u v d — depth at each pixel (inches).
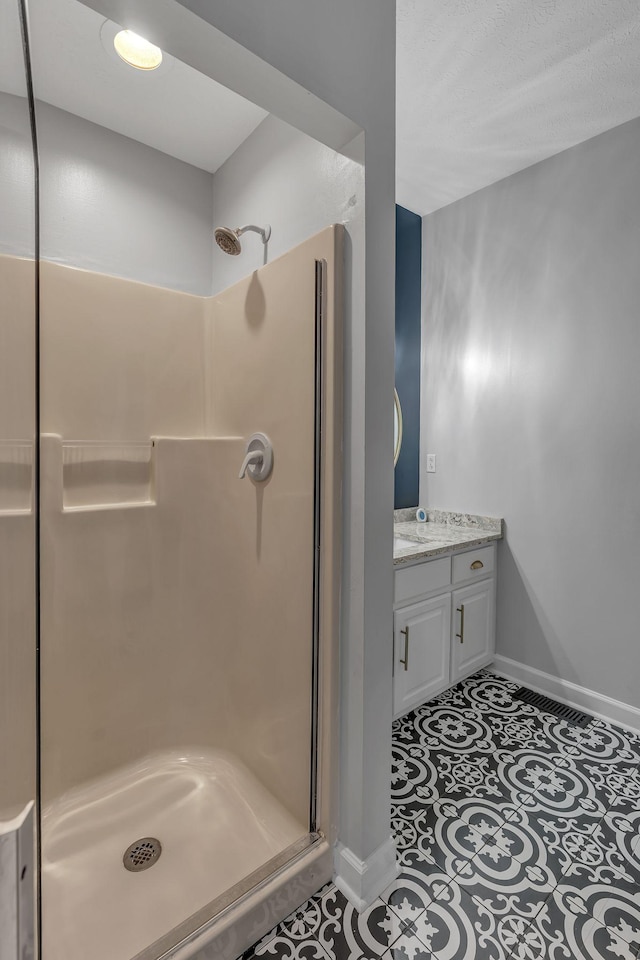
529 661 93.9
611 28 59.0
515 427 94.3
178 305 70.4
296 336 52.9
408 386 109.5
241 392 64.0
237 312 64.5
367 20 45.1
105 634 62.4
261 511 60.1
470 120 76.5
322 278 49.1
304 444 52.4
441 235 105.5
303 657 53.5
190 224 78.2
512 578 96.1
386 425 49.6
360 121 44.8
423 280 110.0
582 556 85.6
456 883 51.4
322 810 52.1
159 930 44.6
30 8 50.4
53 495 58.7
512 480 95.2
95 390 63.7
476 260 99.2
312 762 52.1
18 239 22.6
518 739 77.2
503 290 95.0
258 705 61.6
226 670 67.7
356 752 49.6
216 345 70.1
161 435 69.1
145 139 71.7
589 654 85.4
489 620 96.7
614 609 82.0
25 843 23.3
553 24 58.5
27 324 23.2
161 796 61.0
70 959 42.0
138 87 61.5
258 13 36.3
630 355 78.3
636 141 76.1
